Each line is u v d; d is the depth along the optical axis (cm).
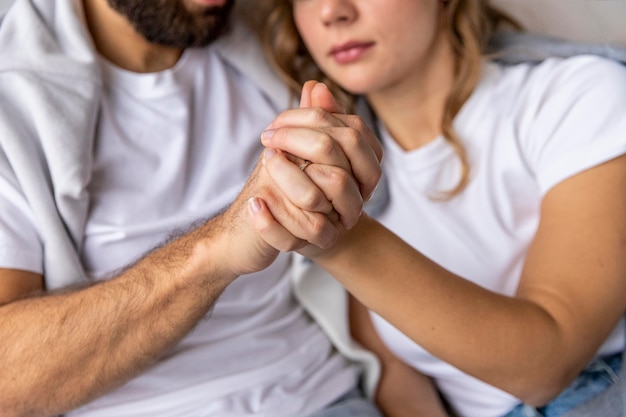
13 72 102
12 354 93
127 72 111
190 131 114
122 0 108
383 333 121
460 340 91
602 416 100
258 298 115
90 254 107
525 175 109
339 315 120
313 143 78
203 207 112
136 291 92
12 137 100
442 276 92
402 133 118
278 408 107
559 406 106
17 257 99
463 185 112
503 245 110
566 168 102
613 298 96
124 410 104
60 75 104
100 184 107
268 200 80
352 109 120
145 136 111
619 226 98
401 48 107
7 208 99
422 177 114
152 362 96
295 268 119
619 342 109
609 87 104
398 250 91
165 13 108
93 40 113
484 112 112
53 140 100
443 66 113
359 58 108
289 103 122
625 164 100
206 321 107
